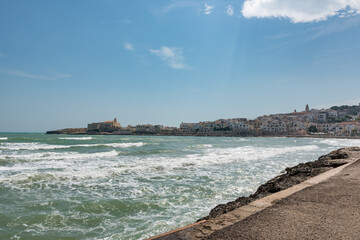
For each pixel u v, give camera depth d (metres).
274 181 11.31
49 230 6.80
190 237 3.23
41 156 21.52
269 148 38.75
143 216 8.09
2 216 7.46
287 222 3.80
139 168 16.06
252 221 3.85
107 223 7.44
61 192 10.31
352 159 14.05
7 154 23.16
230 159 22.08
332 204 4.83
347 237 3.24
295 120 188.25
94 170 14.71
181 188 11.68
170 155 24.94
